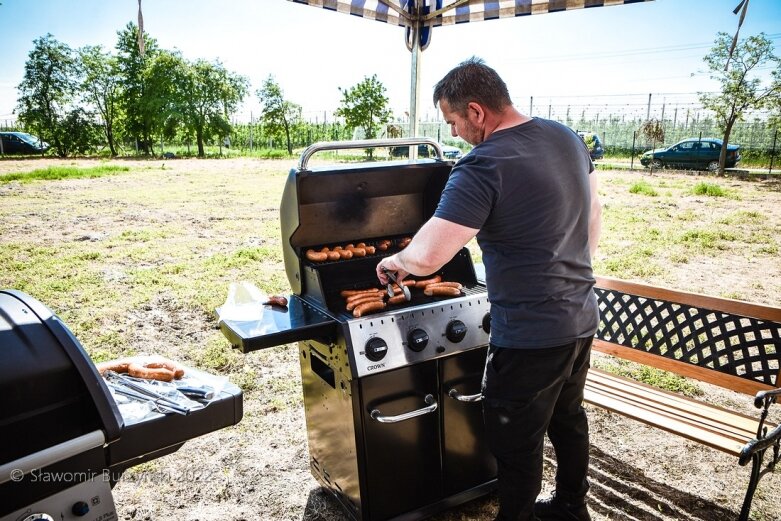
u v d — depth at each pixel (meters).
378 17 3.59
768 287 5.59
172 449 1.54
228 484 2.48
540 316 1.55
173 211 10.59
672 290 2.57
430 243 1.52
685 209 10.52
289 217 2.03
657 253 7.07
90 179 16.94
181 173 19.41
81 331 4.30
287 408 3.18
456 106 1.60
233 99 37.25
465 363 2.02
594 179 1.75
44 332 1.22
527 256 1.53
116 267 6.34
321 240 2.22
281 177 17.86
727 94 15.84
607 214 9.95
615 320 2.83
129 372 1.62
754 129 18.98
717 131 19.77
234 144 40.75
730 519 2.18
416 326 1.86
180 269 6.23
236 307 1.94
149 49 35.34
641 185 12.91
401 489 2.00
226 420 1.52
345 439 1.92
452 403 2.03
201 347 4.03
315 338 1.78
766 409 1.79
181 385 1.57
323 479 2.25
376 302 1.84
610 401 2.41
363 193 2.22
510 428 1.68
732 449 1.95
